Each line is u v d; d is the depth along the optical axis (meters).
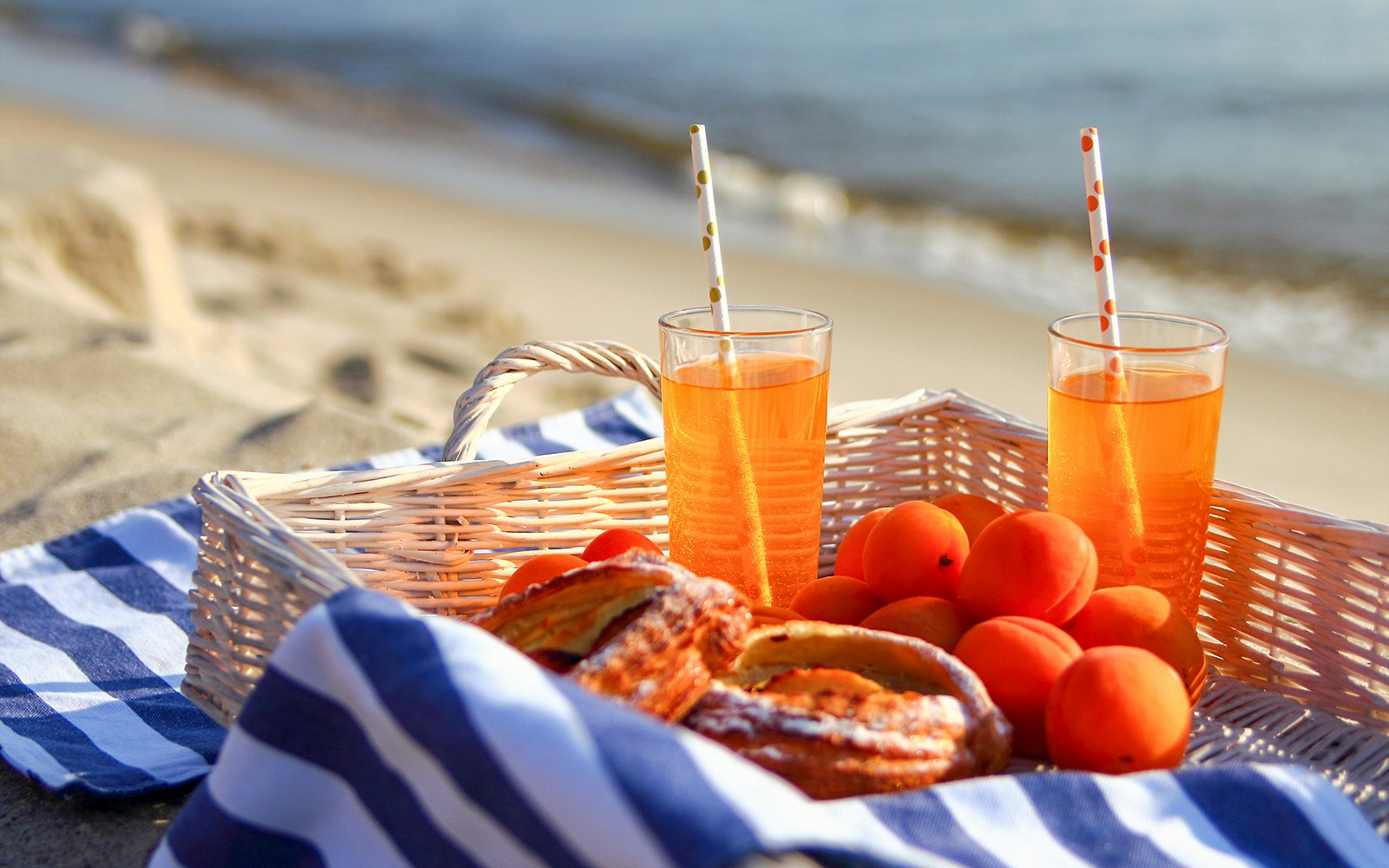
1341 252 7.15
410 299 5.77
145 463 2.30
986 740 0.98
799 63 13.00
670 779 0.71
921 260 7.52
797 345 1.26
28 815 1.20
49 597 1.66
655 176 9.54
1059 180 9.05
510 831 0.75
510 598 1.06
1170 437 1.20
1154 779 0.93
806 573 1.32
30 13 16.20
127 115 10.90
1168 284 6.88
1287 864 0.90
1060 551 1.13
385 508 1.37
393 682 0.83
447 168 9.59
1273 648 1.32
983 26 14.19
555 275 6.85
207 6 17.58
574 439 2.12
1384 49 11.77
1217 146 9.45
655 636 0.94
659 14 16.11
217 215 7.06
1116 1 14.82
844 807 0.85
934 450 1.72
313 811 0.90
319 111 11.38
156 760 1.24
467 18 16.38
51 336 2.96
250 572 1.16
